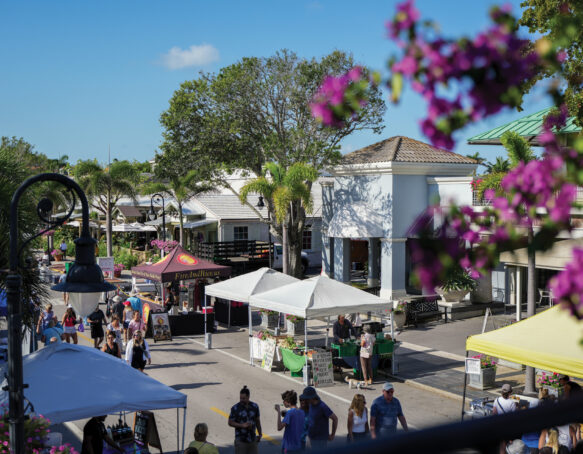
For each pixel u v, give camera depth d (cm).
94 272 759
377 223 3177
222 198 4706
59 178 727
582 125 1070
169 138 3609
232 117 3412
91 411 995
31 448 910
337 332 1919
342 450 82
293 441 1096
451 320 2745
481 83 156
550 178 179
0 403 968
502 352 1245
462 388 1766
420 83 158
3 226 1352
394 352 1933
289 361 1925
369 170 3209
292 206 3638
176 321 2550
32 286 1451
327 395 1744
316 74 3222
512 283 2941
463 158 3325
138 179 4866
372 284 3431
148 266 2769
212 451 1012
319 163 3312
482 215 181
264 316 2698
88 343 2372
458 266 177
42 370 1057
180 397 1076
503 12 156
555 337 1205
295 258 3706
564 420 91
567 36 178
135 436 1270
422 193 3200
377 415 1112
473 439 83
